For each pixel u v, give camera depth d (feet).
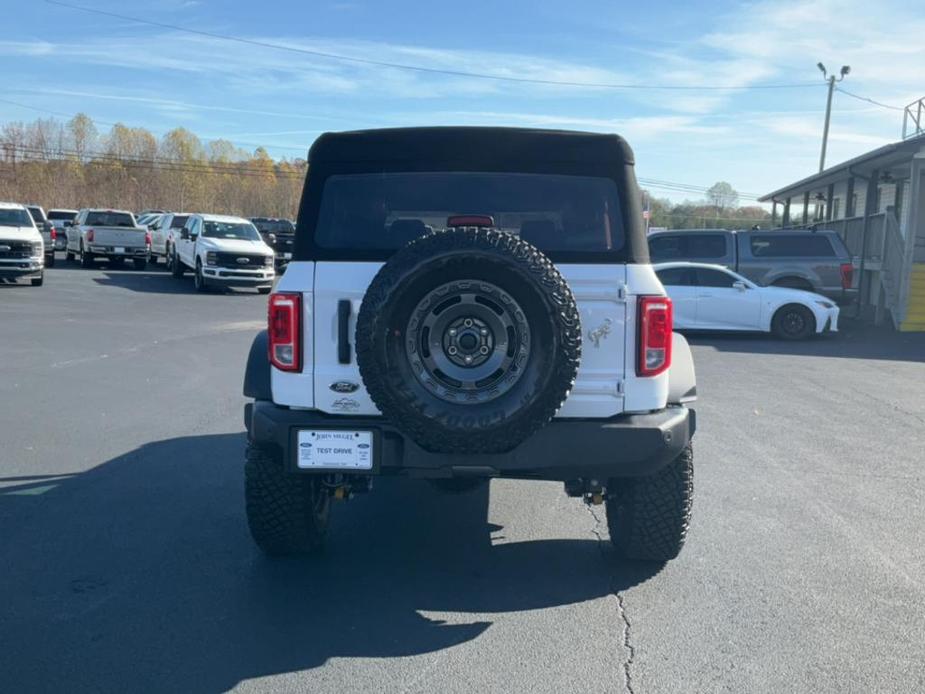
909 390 39.93
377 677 13.15
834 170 84.33
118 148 324.60
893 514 21.52
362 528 20.13
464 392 14.21
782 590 16.71
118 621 14.96
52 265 111.45
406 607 15.74
